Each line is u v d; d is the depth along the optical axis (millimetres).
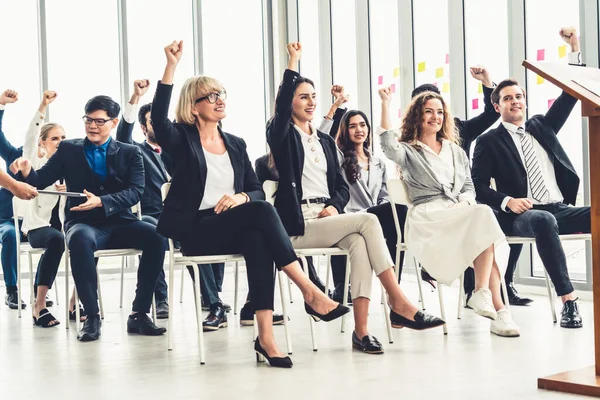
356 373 2734
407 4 6531
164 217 3189
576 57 4191
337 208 3715
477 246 3459
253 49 8359
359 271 3232
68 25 7395
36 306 4391
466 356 2998
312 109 3805
